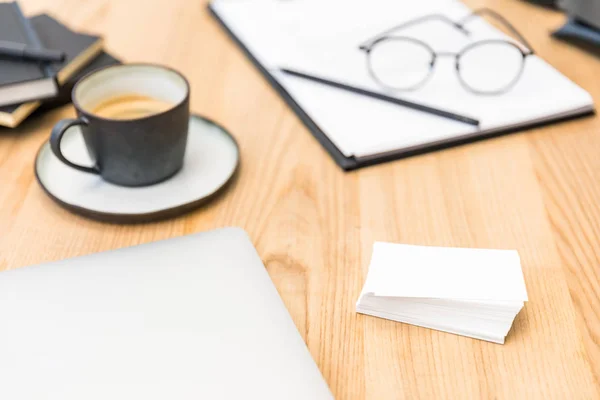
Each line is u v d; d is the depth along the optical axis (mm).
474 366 439
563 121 701
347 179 613
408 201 587
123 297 456
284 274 509
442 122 673
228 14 892
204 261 491
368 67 766
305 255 527
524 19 900
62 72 689
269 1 919
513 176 620
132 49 819
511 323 456
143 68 599
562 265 521
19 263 510
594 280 507
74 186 580
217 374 406
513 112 689
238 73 781
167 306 450
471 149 656
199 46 835
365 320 474
